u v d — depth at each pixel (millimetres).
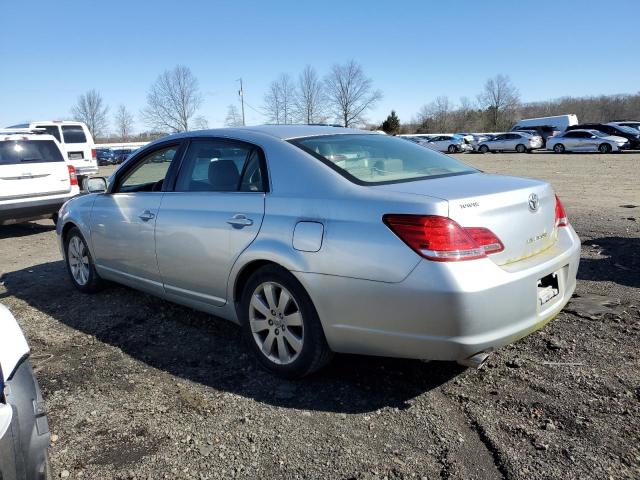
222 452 2719
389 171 3406
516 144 36031
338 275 2975
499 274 2775
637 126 34719
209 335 4215
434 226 2709
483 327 2721
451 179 3312
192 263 3867
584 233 7062
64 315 4781
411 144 4109
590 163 22562
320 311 3096
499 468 2512
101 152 45094
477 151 38281
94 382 3494
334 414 3025
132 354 3914
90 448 2785
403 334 2836
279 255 3219
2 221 8812
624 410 2906
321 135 3773
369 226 2900
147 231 4223
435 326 2725
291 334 3328
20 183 8883
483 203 2854
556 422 2836
